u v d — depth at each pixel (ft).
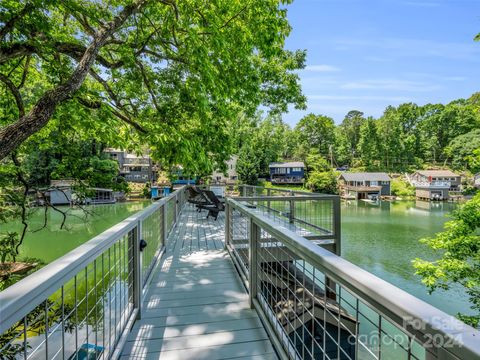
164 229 14.52
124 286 6.82
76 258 3.65
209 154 22.71
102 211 67.15
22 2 12.53
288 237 4.88
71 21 18.53
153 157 16.80
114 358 5.37
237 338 6.63
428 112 191.83
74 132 19.94
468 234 26.27
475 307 23.43
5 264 18.52
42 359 4.85
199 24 16.97
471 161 30.30
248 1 17.71
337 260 3.41
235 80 20.30
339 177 148.77
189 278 10.55
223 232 19.75
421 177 139.23
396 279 30.22
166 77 20.66
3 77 14.43
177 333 6.82
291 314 5.77
